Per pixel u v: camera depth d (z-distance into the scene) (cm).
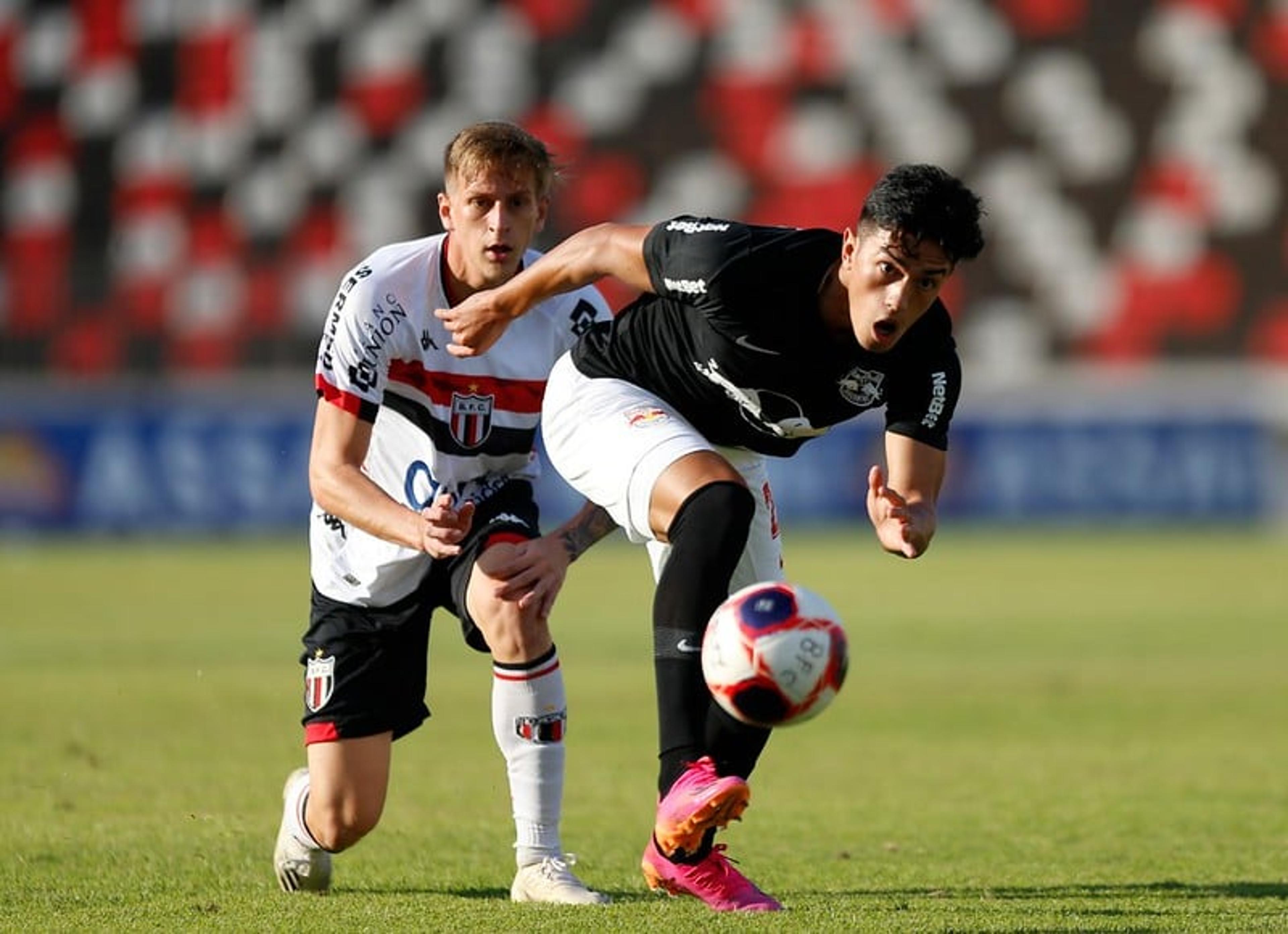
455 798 2566
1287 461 8112
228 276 9562
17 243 9719
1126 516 8231
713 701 1540
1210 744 3183
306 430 8550
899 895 1816
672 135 9450
